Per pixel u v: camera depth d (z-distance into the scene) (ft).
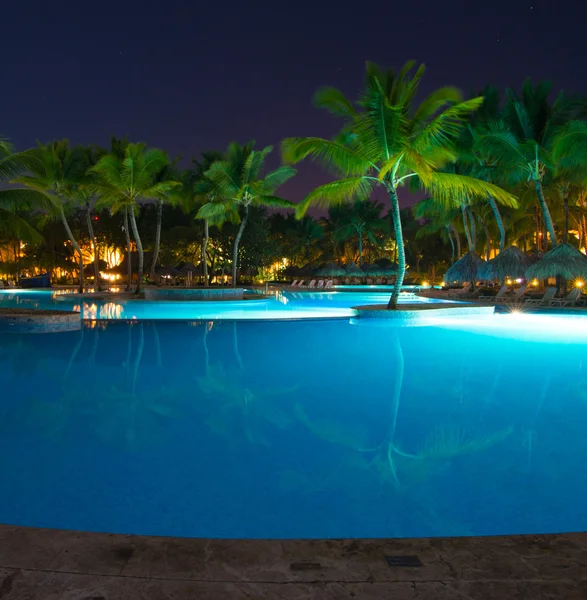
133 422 18.13
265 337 41.14
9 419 18.44
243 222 91.50
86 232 165.78
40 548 7.58
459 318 56.13
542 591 6.61
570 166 71.15
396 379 25.49
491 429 17.46
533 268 72.08
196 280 161.58
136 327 46.19
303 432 17.10
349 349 35.19
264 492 12.37
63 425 17.75
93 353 33.09
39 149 61.00
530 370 27.71
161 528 10.66
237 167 89.45
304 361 30.55
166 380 25.16
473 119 91.04
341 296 109.81
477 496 12.16
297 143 53.01
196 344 37.19
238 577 6.91
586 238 133.28
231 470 13.76
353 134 54.19
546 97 78.89
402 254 55.26
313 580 6.85
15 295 105.09
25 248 161.38
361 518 11.09
